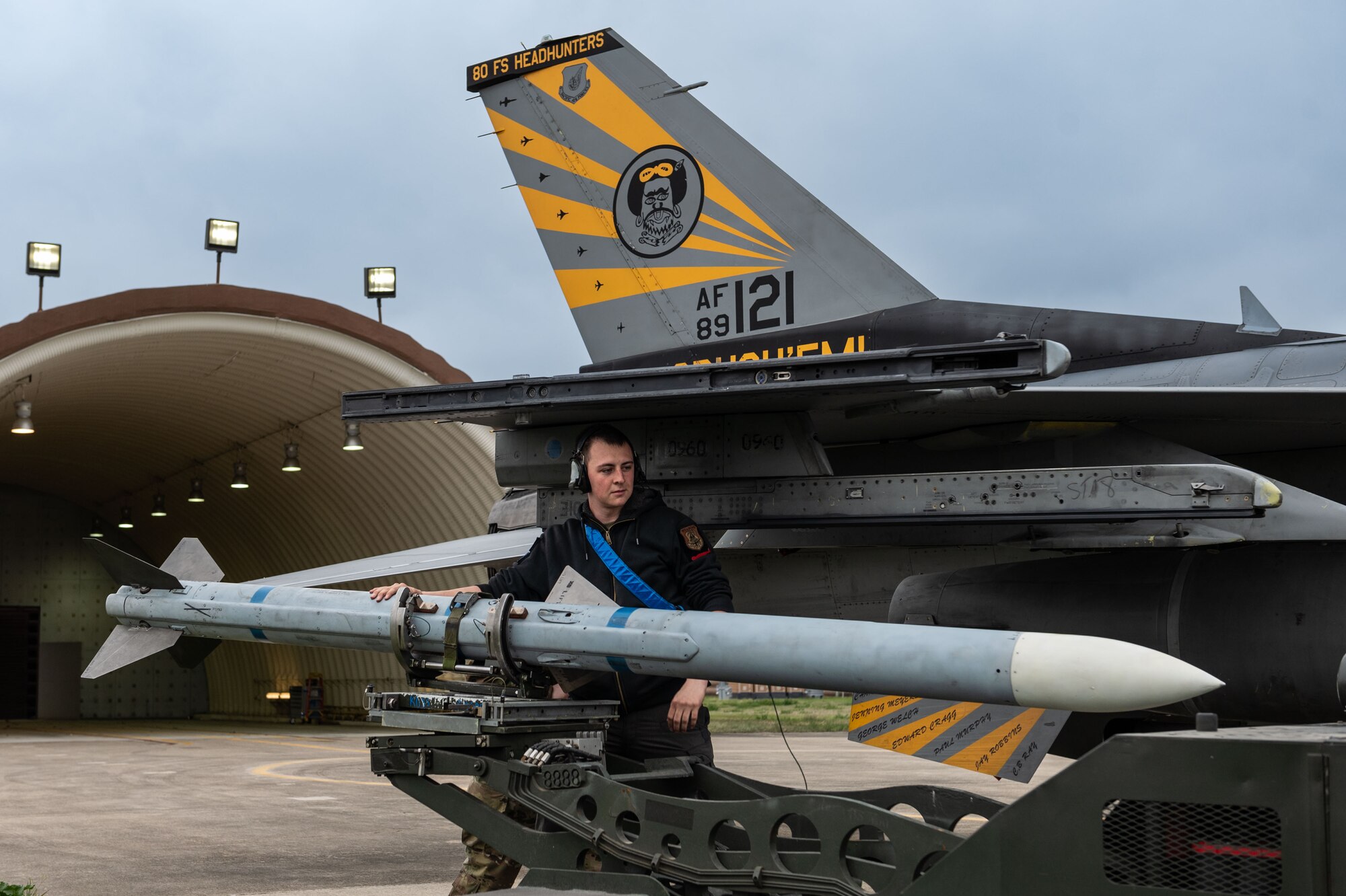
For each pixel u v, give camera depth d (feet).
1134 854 7.79
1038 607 17.92
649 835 10.82
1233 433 18.37
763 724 93.09
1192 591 16.58
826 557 21.29
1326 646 15.40
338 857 24.34
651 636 11.76
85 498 114.11
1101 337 20.48
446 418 17.16
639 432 17.95
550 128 27.53
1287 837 7.21
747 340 24.67
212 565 15.47
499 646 12.33
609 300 26.63
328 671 98.32
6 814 32.35
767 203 24.58
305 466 85.92
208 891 20.16
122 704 117.39
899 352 13.48
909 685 10.79
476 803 12.19
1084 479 15.42
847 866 9.94
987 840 8.41
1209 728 8.47
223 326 64.18
